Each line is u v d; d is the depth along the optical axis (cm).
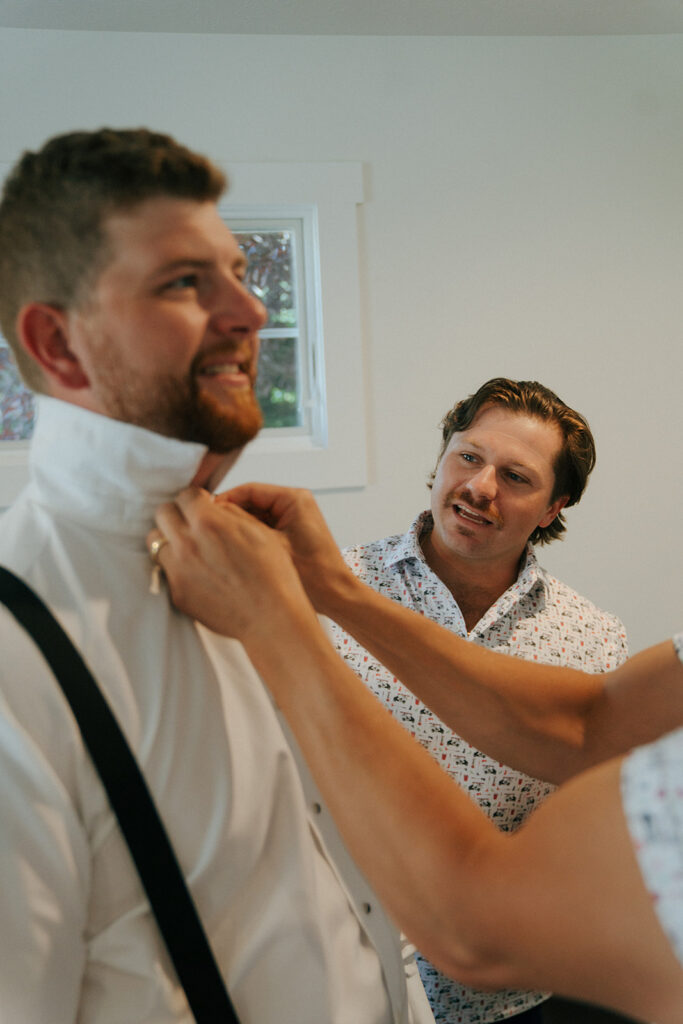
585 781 55
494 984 61
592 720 96
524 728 93
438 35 283
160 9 249
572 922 53
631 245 303
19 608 65
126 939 65
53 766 63
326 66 277
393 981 81
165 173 65
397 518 293
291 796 75
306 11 258
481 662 95
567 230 298
